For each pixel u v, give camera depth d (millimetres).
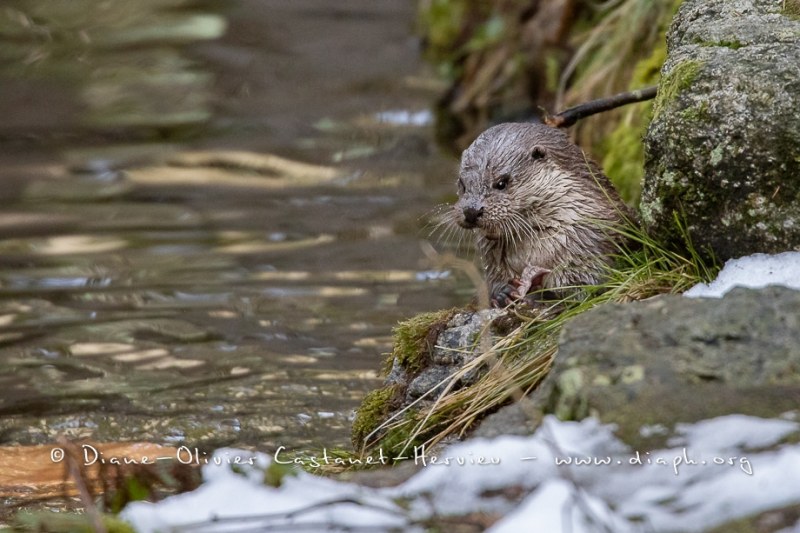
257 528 6184
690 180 8711
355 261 14461
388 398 9414
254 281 13906
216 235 15430
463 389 8852
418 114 20609
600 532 5672
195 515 6457
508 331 9281
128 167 18375
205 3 27953
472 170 10438
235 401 10867
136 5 27703
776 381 6902
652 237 9203
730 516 5777
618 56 15008
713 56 8797
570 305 9359
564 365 7195
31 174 18062
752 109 8438
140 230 15664
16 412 10695
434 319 9766
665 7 14562
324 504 6324
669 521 5812
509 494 6367
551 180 10242
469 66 21000
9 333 12523
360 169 18047
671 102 8758
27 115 20969
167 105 21484
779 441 6309
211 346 12180
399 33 25469
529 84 19281
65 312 13094
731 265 8609
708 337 7215
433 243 14984
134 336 12445
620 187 13492
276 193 17094
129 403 10859
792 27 8930
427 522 6180
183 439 10078
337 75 23047
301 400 10883
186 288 13734
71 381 11375
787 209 8453
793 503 5773
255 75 23203
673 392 6855
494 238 10508
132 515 6535
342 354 11945
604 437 6598
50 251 14969
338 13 27203
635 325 7398
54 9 27234
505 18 20609
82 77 23141
